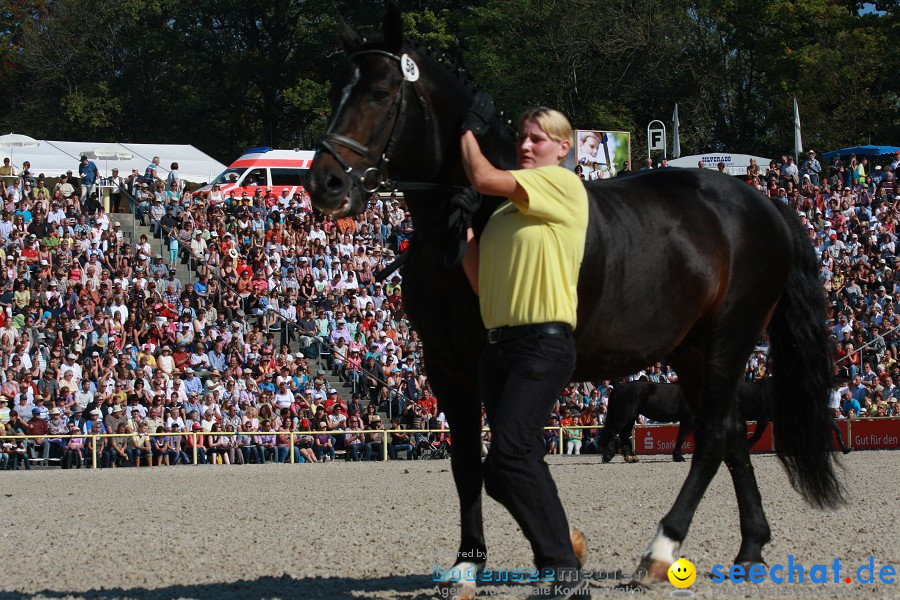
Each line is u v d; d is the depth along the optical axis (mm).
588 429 24359
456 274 5633
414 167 5762
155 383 21812
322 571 6875
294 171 36562
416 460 22781
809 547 7539
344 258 28562
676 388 20328
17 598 5996
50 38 63312
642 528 8977
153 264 26219
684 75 53812
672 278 6176
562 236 5117
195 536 8859
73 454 20609
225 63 59469
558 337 5062
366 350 25531
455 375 5945
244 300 26125
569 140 5449
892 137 51844
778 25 52969
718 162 37375
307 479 16359
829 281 29141
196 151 44219
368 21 54625
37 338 22312
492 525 9195
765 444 23094
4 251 24375
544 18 50688
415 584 6297
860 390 24656
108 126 61219
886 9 52844
